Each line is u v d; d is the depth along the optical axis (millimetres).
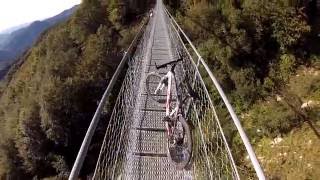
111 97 16469
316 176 9133
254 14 13812
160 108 7820
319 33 13508
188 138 5012
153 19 22000
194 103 5441
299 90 11891
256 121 11750
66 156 19062
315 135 10133
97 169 4512
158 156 6414
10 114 26812
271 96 12344
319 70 12359
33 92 23734
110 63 19422
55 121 18438
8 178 20938
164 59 12180
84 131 18859
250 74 13031
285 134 10812
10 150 21594
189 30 16312
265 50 13547
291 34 13078
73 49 25156
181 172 5910
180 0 23500
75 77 19047
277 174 9922
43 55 32781
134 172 6000
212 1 16922
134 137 6871
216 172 5766
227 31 14297
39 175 19750
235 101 12797
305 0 13570
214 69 13930
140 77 9664
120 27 25406
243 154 10680
